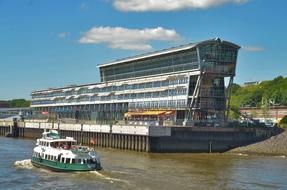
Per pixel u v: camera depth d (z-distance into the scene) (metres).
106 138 125.56
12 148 112.88
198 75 127.69
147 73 150.75
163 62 142.12
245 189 60.69
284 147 109.12
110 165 79.25
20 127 178.50
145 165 80.94
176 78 133.88
